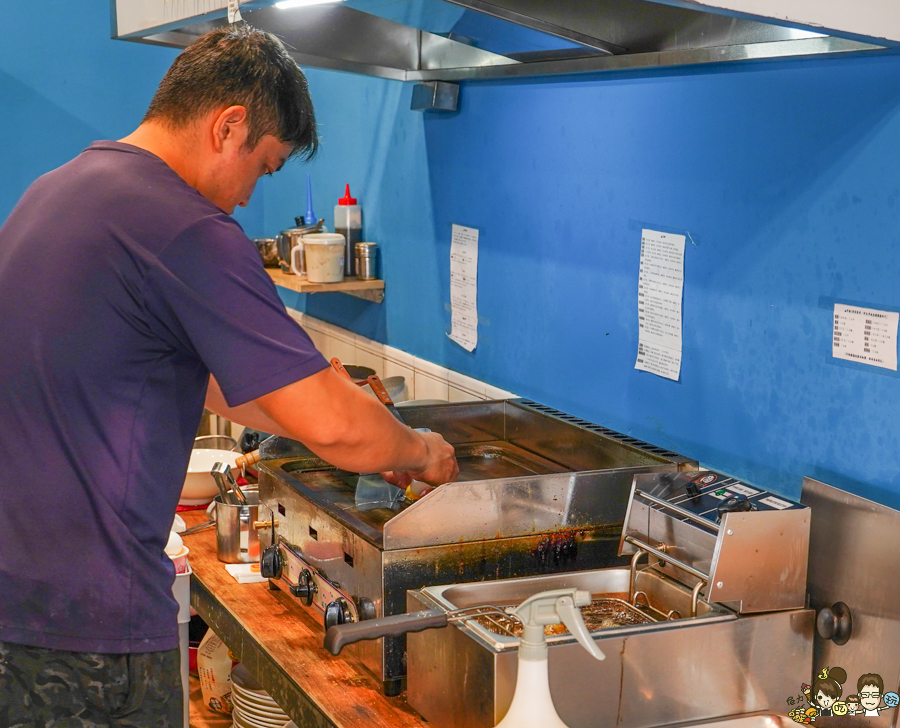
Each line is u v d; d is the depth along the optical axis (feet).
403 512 4.88
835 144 4.91
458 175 8.17
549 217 7.13
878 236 4.72
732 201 5.57
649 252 6.22
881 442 4.81
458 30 6.13
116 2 7.29
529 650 3.86
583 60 6.39
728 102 5.51
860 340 4.86
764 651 4.49
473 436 7.18
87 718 4.27
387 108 9.14
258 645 5.39
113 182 4.12
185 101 4.28
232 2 5.41
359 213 9.85
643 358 6.37
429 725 4.57
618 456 6.10
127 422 4.10
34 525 4.09
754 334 5.52
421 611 4.39
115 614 4.15
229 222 4.15
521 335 7.60
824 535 4.81
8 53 10.75
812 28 4.03
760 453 5.56
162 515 4.29
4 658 4.18
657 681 4.29
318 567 5.60
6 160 10.95
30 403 4.05
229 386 4.03
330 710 4.69
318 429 4.19
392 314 9.50
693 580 4.76
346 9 7.06
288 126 4.46
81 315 4.00
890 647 4.43
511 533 5.19
